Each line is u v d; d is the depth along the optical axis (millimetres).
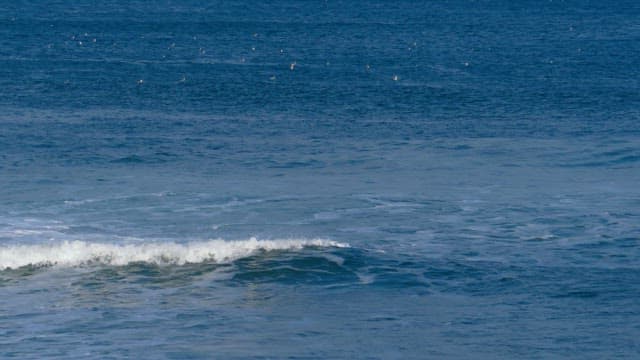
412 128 199375
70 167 154750
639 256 110812
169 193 137375
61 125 195625
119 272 101188
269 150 173125
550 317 91375
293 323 89062
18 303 93188
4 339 84062
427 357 81625
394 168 158875
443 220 125438
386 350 82938
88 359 79812
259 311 92000
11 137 179875
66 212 126875
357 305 94188
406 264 105875
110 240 115438
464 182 148000
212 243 107875
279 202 133750
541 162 164000
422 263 106562
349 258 106062
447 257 109188
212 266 103125
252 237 114688
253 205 132000
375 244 114500
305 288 98562
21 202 131250
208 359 80438
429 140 184500
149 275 100625
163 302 93938
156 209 129125
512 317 91312
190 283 99062
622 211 130125
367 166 160500
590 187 144750
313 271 102625
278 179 149250
